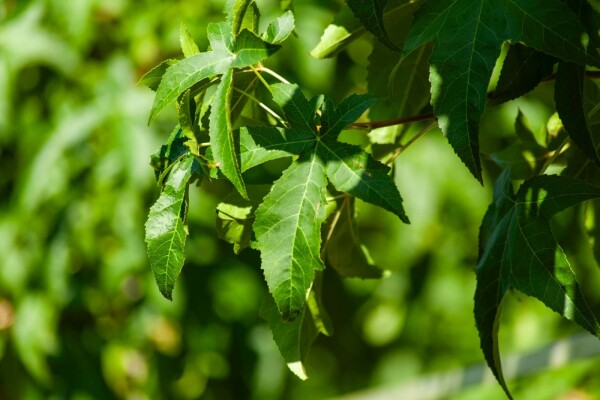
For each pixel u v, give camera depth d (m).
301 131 1.34
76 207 3.76
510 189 1.46
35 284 3.79
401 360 4.69
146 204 3.78
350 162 1.31
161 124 3.79
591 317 1.32
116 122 3.75
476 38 1.28
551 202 1.38
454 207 4.17
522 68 1.39
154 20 3.85
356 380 4.81
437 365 4.64
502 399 3.72
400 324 4.57
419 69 1.70
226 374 4.27
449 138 1.26
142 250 3.84
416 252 4.28
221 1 3.89
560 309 1.34
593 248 1.81
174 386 4.18
